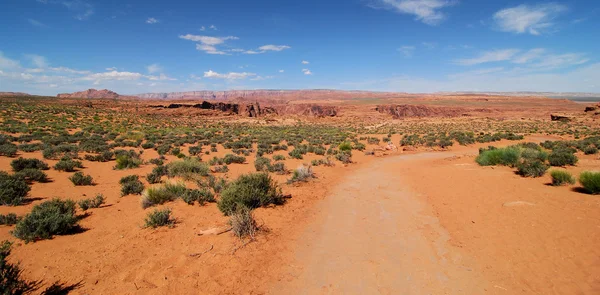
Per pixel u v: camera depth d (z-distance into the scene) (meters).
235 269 5.14
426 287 4.67
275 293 4.56
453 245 6.11
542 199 8.63
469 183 11.76
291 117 118.88
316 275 5.09
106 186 11.55
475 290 4.54
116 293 4.31
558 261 5.12
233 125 73.75
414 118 109.75
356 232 7.04
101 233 6.57
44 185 11.09
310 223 7.67
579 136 38.62
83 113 60.00
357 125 86.56
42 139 24.20
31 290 4.28
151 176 12.29
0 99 71.31
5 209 8.05
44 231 6.15
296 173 13.19
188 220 7.47
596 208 7.47
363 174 15.38
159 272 4.90
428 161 20.61
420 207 9.02
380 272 5.15
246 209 7.39
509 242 5.98
